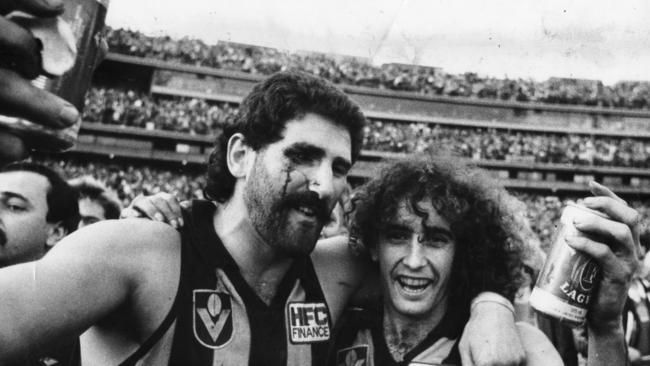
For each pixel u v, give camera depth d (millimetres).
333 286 1165
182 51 8594
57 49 572
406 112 9070
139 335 936
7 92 541
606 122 9164
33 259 1675
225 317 979
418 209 1074
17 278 785
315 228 1028
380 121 9070
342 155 1041
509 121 9227
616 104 9094
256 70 8711
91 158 8359
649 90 8883
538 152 9242
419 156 1193
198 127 8672
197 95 8672
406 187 1109
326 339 1096
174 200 1096
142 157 8531
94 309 849
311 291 1113
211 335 956
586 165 9195
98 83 8438
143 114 8555
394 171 1141
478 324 993
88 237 901
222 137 1146
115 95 8500
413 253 1086
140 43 8484
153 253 948
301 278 1106
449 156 1228
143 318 922
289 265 1089
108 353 968
